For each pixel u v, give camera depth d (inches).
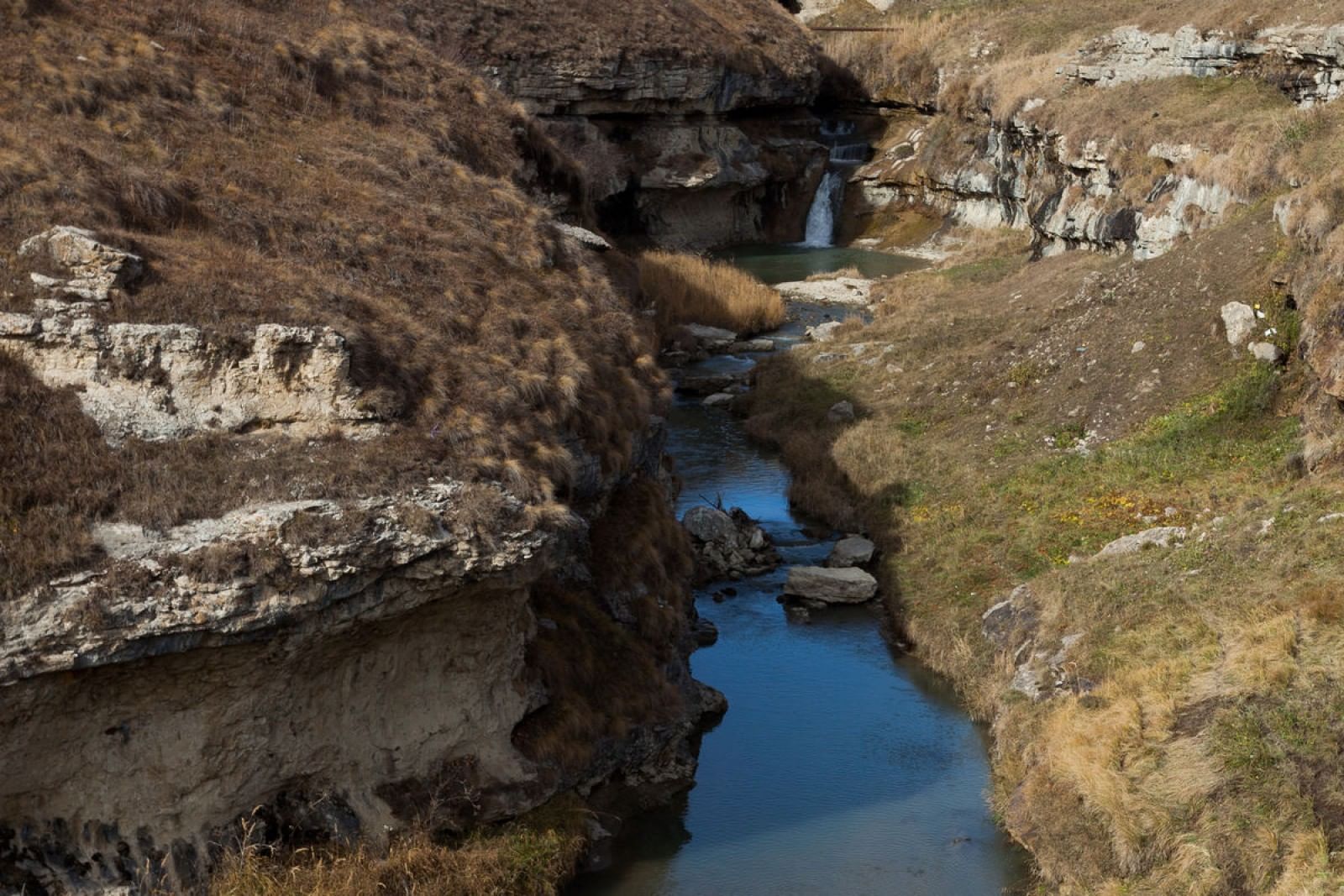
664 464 1284.4
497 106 1391.5
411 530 666.2
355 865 664.4
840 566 1150.3
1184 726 733.3
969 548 1110.4
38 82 1016.2
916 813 808.9
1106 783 711.1
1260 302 1240.8
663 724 860.0
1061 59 2480.3
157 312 727.7
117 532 618.2
